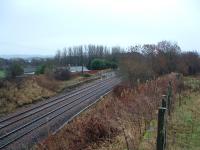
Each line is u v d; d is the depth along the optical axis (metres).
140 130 15.51
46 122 27.39
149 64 51.28
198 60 68.00
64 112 32.31
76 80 69.25
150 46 59.28
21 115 31.77
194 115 20.09
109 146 15.42
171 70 59.69
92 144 17.58
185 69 62.31
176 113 20.20
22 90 44.69
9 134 23.62
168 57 59.75
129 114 19.22
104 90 51.50
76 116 29.41
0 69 59.91
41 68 71.00
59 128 24.73
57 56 139.75
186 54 68.25
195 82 40.75
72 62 135.38
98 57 134.12
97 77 79.75
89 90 52.97
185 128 16.77
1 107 35.62
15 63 64.69
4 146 20.52
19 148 20.19
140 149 13.35
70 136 20.09
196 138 15.12
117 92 39.41
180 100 24.33
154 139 14.32
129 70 48.28
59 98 44.44
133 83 44.94
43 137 22.53
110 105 26.22
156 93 24.42
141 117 18.36
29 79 52.22
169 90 19.19
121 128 17.41
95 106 33.78
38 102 41.94
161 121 9.52
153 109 20.39
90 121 19.98
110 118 19.55
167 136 14.88
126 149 13.84
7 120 29.27
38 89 49.00
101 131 18.38
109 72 96.38
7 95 39.69
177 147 13.63
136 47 73.75
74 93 49.78
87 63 122.44
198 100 26.91
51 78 61.41
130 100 23.36
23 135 23.34
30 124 27.08
